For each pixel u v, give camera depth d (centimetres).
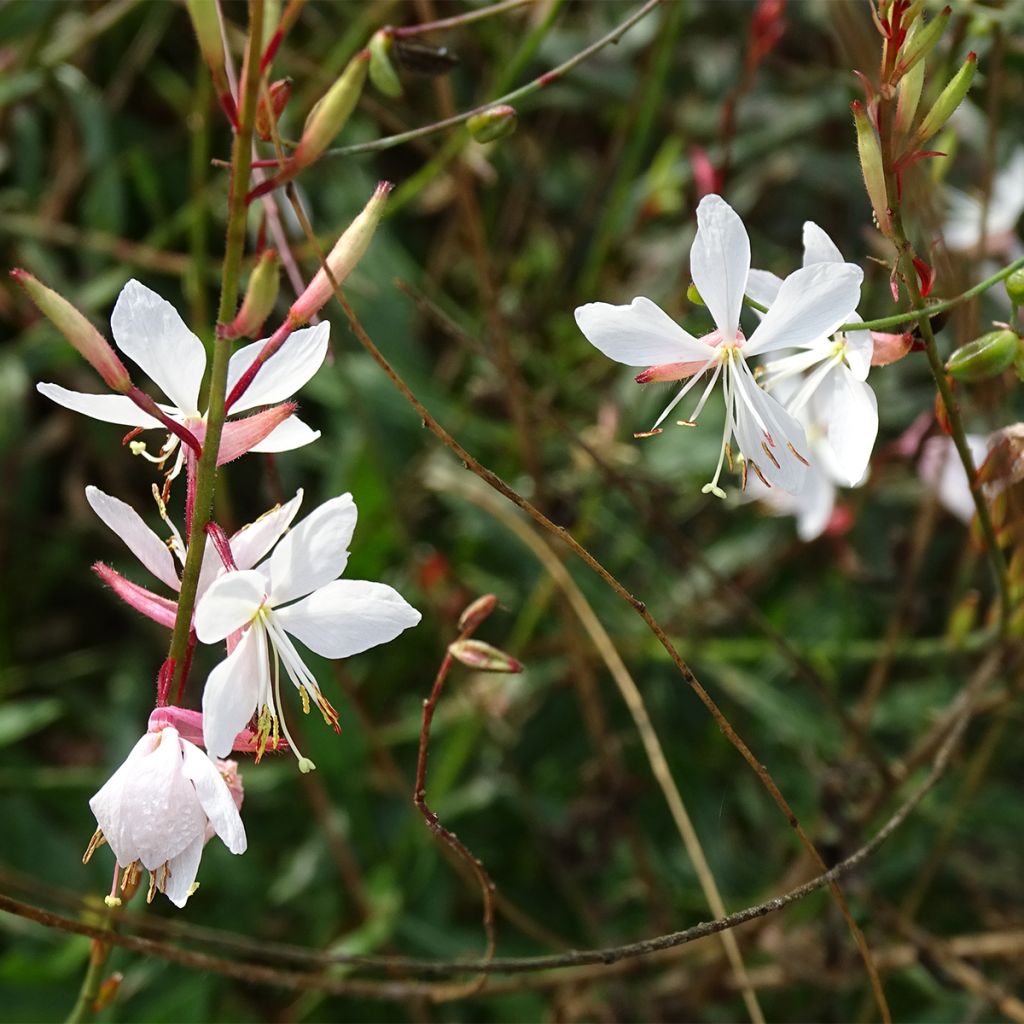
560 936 33
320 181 37
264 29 15
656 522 29
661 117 39
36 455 36
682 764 35
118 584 16
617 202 35
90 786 33
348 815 33
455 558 36
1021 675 27
